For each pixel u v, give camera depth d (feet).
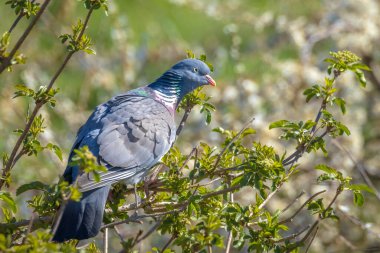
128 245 21.42
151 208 25.18
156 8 55.36
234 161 26.07
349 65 26.13
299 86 49.57
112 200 27.43
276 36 54.19
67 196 20.48
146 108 29.53
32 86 50.24
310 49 53.16
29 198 46.16
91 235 24.08
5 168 23.49
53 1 51.55
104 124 28.07
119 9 54.85
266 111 48.42
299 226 42.93
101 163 26.84
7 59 20.90
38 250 19.06
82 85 52.70
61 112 50.67
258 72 51.75
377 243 45.29
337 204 35.09
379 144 53.06
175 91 32.60
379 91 55.06
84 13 52.54
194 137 46.96
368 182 32.07
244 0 57.57
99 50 53.72
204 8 55.57
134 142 27.94
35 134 24.07
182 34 55.52
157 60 56.24
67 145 49.52
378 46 55.72
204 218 21.97
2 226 22.50
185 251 22.07
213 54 54.95
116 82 53.57
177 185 24.44
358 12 54.54
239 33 54.90
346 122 49.60
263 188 24.17
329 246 44.60
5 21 52.03
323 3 57.00
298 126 25.43
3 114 49.75
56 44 52.70
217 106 48.14
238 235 23.73
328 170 24.32
